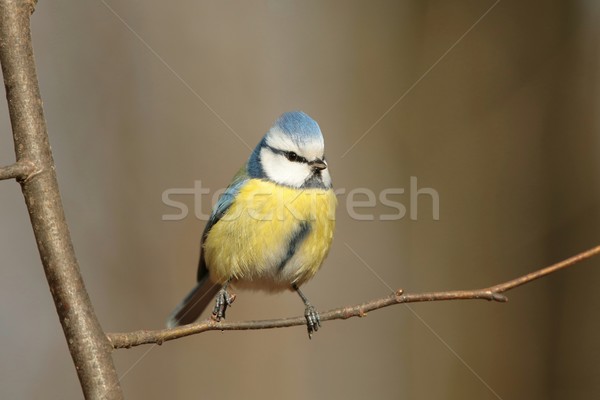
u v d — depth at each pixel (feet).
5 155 37.42
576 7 38.81
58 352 35.37
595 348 37.37
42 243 12.92
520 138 39.06
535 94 39.01
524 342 38.47
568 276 38.04
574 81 38.55
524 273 38.60
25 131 12.96
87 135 38.47
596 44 38.37
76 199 37.52
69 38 39.29
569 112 38.47
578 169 38.19
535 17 39.32
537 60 39.09
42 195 12.91
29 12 13.34
